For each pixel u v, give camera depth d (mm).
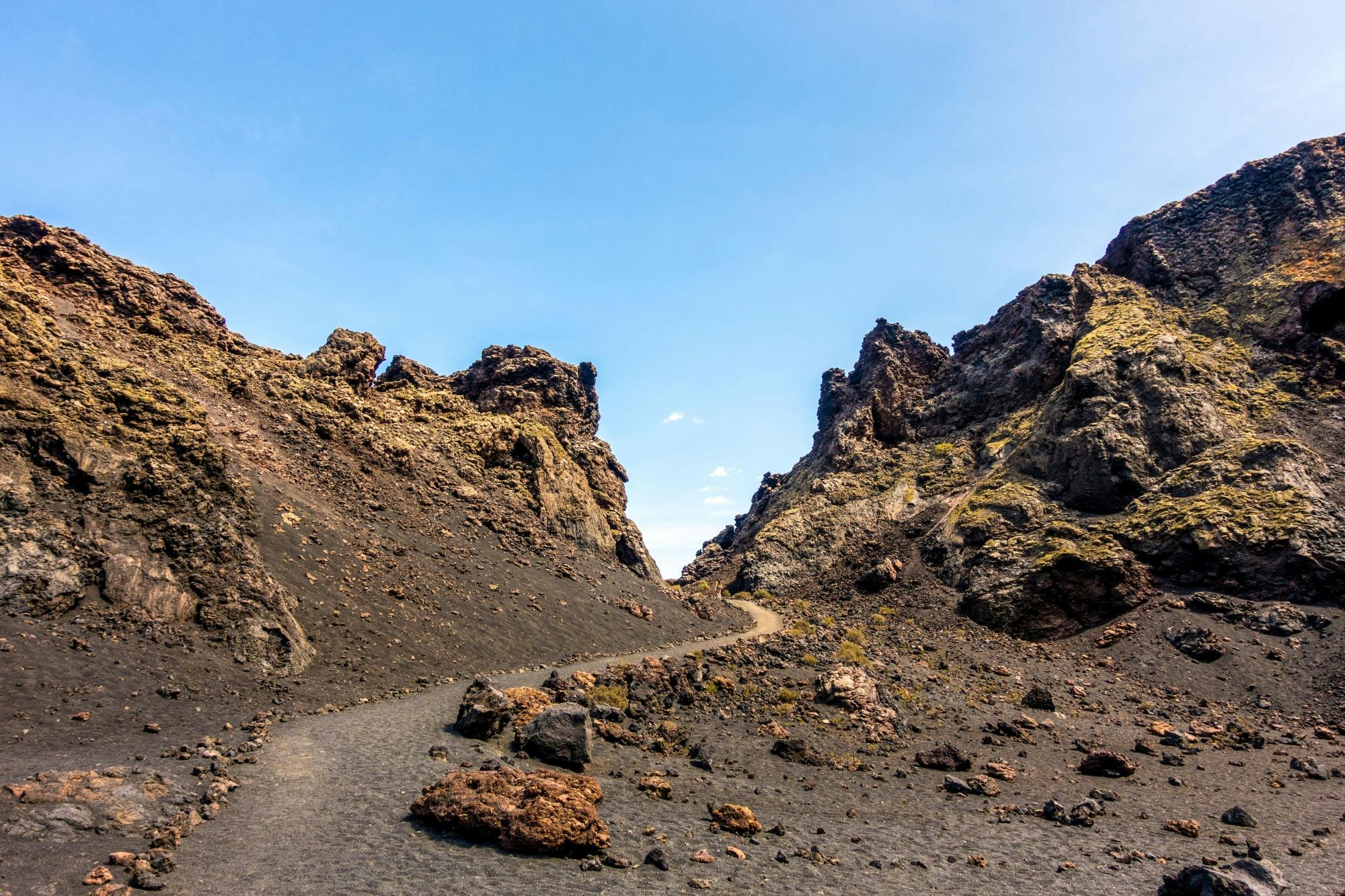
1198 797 30016
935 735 37750
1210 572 69625
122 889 11656
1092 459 86438
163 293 68500
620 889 14422
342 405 74500
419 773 20625
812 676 45781
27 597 27203
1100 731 43125
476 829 16062
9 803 14031
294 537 45719
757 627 82875
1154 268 114688
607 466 113188
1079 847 21578
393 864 14289
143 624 29391
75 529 31078
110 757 18781
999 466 104562
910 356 146750
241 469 50375
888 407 137000
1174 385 87688
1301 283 95250
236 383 64438
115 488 34094
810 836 20266
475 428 91438
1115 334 99188
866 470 129750
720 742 31125
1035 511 88875
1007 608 76125
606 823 18484
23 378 36688
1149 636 65312
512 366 113188
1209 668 58281
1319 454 76875
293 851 14539
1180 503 76750
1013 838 22188
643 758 26672
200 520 35531
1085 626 71625
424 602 47750
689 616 82125
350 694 31812
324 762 21094
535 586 63750
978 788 28391
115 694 24281
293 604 38188
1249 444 78562
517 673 41562
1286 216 107312
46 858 12359
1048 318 123938
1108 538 77125
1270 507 70625
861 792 26641
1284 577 65438
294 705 28328
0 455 31594
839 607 95125
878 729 36312
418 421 89938
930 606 85062
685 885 15094
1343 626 58969
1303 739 43531
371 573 47562
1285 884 17359
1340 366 86625
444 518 68688
